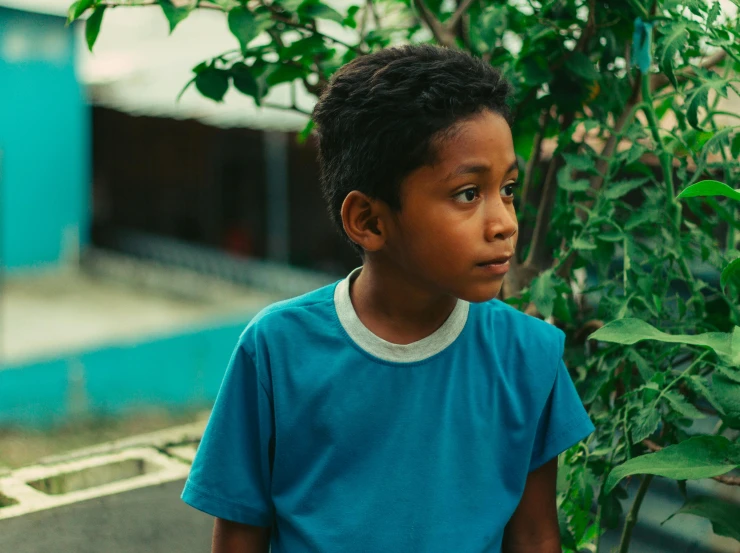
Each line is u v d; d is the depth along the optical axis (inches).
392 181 35.8
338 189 38.6
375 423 39.2
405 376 39.4
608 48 58.4
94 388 261.0
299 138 66.6
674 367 54.6
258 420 40.8
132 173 574.6
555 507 43.8
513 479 40.8
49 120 523.8
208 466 40.8
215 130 535.5
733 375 41.7
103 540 72.4
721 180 61.0
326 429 39.3
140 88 435.5
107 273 510.0
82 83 530.3
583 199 56.3
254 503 41.2
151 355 284.5
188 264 512.4
